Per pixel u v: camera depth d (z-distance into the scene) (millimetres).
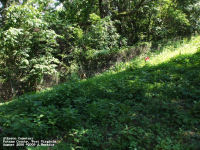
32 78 9781
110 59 10867
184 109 3910
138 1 13672
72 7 12875
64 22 11320
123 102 4668
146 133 3336
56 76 9898
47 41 9867
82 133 3549
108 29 11602
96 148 3270
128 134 3365
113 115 4062
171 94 4586
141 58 9672
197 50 7508
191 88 4559
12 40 8117
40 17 9625
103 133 3607
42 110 4195
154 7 12859
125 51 10922
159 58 8250
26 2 10609
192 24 13320
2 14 10812
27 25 9094
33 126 3619
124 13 13227
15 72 9875
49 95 5465
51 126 3818
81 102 4715
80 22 13148
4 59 9750
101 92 5406
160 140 3162
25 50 9211
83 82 7031
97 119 4066
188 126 3381
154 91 4875
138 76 6164
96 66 10719
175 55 7793
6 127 3756
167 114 3762
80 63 10750
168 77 5484
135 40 14047
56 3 12500
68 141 3525
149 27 13875
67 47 11719
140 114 3973
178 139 3164
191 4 13219
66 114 3834
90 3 13359
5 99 9641
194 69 5617
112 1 14211
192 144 2895
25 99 5434
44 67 9031
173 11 12711
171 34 13555
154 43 12188
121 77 6559
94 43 11102
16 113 4516
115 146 3182
